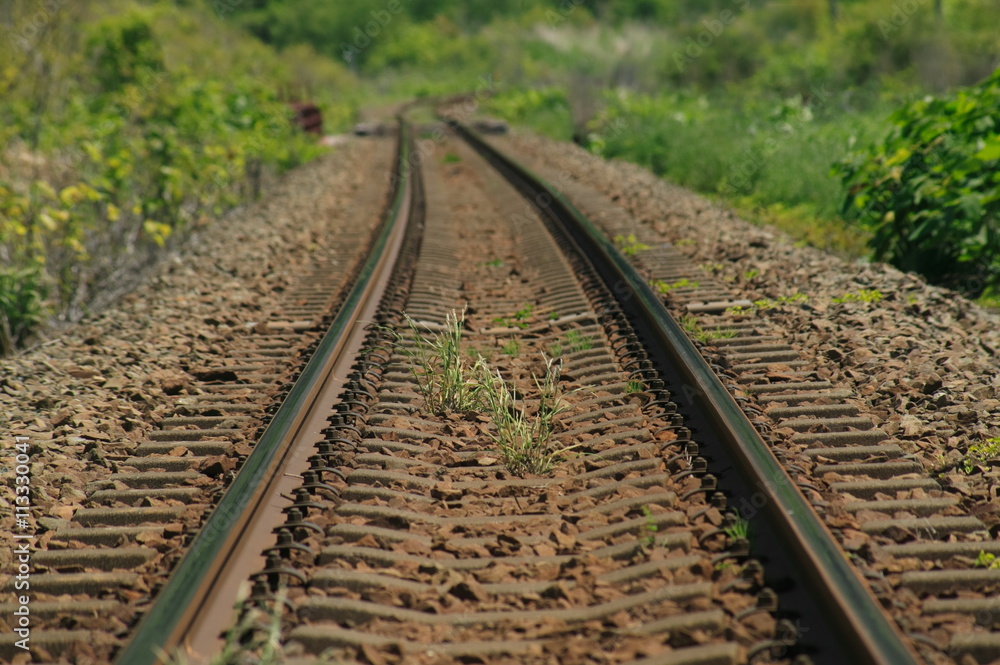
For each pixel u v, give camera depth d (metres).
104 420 17.25
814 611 9.53
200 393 18.98
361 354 19.88
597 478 14.09
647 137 64.69
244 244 35.78
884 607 9.67
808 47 94.62
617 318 21.80
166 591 9.90
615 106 82.00
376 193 51.22
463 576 11.20
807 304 22.55
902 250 28.30
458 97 164.62
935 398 15.98
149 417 17.69
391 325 22.22
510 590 10.91
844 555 10.22
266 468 13.07
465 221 41.34
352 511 12.71
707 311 23.06
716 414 14.09
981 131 27.05
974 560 10.92
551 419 16.75
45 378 19.67
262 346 22.28
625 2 190.38
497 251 34.28
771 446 13.66
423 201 45.78
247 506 11.75
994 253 26.36
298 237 37.66
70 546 12.64
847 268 25.59
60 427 16.72
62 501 14.01
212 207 47.47
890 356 18.38
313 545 11.80
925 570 10.69
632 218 37.62
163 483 14.56
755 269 26.81
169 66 64.06
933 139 28.09
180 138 50.62
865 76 84.38
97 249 35.41
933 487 12.91
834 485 12.91
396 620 10.23
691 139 58.25
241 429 16.48
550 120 99.31
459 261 32.41
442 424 16.64
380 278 27.66
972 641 9.15
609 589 10.68
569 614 10.23
